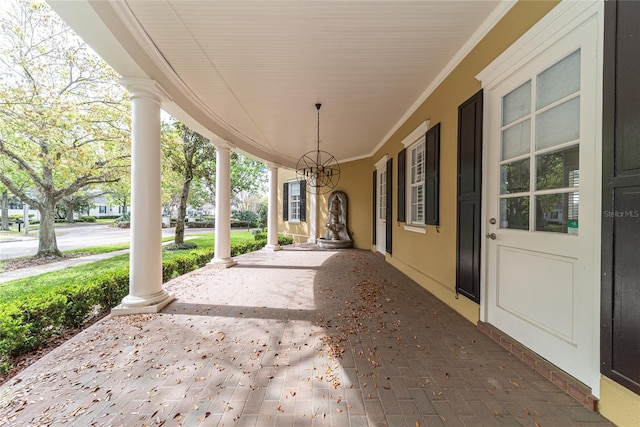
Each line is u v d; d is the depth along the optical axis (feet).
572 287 5.92
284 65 11.03
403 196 16.89
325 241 29.01
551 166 6.58
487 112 8.64
